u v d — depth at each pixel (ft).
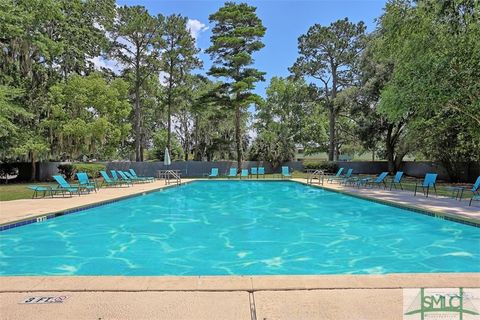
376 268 17.63
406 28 44.04
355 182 60.23
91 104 70.13
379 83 73.10
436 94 39.93
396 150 82.94
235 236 24.80
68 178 65.87
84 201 36.22
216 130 130.41
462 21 40.60
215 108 100.17
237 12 81.46
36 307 9.37
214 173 77.97
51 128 65.10
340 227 27.71
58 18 60.64
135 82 97.30
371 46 59.26
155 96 108.06
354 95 79.51
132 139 121.60
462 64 38.86
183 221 30.58
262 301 9.79
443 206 31.94
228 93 86.63
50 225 28.02
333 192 50.42
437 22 41.93
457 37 40.09
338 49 95.40
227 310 9.22
